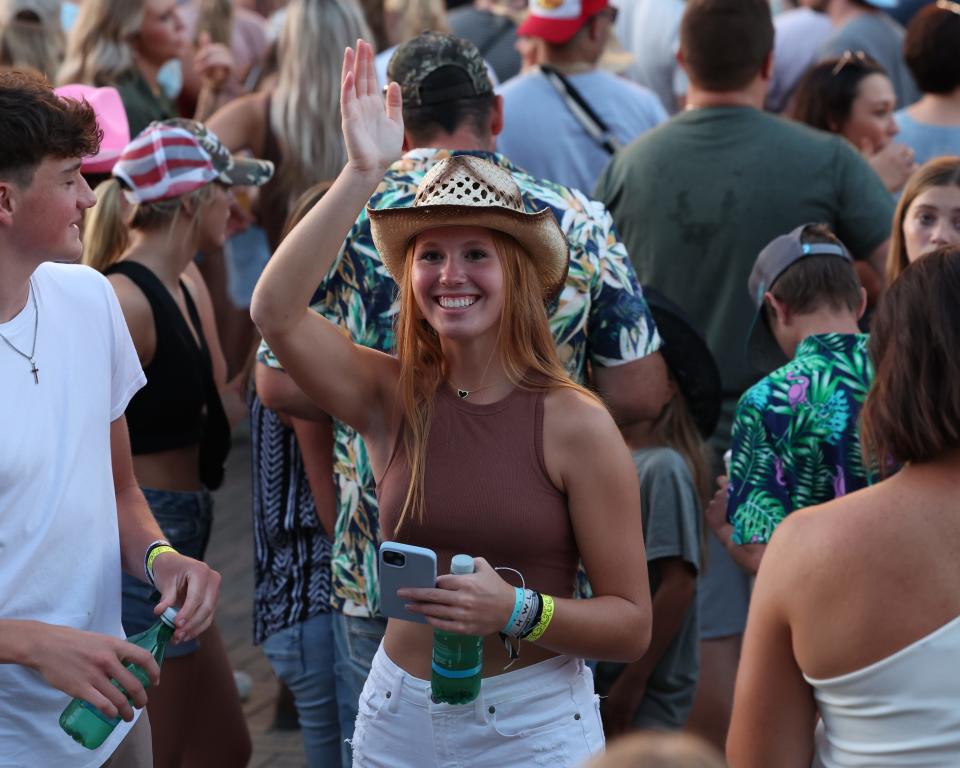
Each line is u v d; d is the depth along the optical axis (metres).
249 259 8.88
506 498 3.32
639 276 6.27
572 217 4.18
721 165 6.05
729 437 6.02
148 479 4.94
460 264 3.34
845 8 9.52
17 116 3.15
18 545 3.30
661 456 4.93
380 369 3.57
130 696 3.22
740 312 6.02
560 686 3.42
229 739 5.25
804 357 4.27
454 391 3.45
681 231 6.11
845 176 6.01
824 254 4.61
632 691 4.91
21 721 3.38
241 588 8.52
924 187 5.05
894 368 2.83
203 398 5.07
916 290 2.84
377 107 3.38
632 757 1.92
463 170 3.34
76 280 3.59
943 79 7.36
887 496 2.80
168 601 3.50
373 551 4.32
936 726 2.70
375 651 4.40
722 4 6.01
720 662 5.58
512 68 9.91
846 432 4.11
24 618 3.34
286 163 7.42
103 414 3.58
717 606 5.58
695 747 1.95
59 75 8.77
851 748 2.82
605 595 3.36
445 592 3.08
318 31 7.28
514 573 3.34
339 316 4.30
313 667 4.96
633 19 10.05
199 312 5.59
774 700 2.93
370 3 9.10
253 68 9.87
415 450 3.40
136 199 5.01
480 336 3.39
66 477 3.40
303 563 4.96
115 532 3.63
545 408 3.37
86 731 3.23
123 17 7.94
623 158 6.36
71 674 3.15
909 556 2.72
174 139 5.02
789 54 9.86
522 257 3.40
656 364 4.39
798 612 2.83
